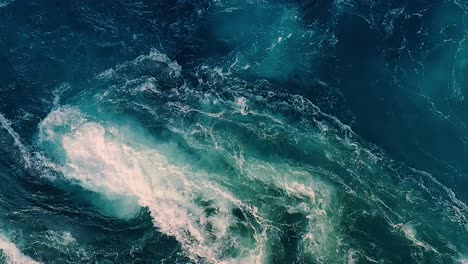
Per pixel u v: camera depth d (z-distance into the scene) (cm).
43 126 6656
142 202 6119
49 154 6438
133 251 5772
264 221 6009
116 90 7000
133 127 6700
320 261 5766
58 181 6262
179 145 6569
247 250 5800
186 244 5822
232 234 5906
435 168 6444
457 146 6619
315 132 6688
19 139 6531
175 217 6016
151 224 5959
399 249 5862
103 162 6400
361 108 6906
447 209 6144
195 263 5694
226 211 6066
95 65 7200
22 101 6831
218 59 7331
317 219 6044
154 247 5800
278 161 6475
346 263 5756
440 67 7288
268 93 7012
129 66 7212
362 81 7150
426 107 6931
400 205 6162
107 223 5966
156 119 6775
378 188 6284
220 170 6391
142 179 6278
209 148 6550
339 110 6881
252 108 6881
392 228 6003
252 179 6328
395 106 6931
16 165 6341
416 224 6034
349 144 6600
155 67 7212
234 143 6594
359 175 6372
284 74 7194
